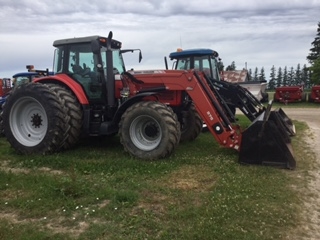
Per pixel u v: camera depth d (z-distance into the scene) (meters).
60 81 7.02
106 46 7.11
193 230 3.49
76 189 4.45
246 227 3.59
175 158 6.21
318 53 44.47
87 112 6.83
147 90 6.68
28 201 4.21
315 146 7.65
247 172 5.36
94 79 7.00
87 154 6.56
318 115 14.84
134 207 4.08
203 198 4.31
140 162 5.92
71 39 7.11
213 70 11.70
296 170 5.59
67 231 3.54
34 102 6.77
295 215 3.91
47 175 5.22
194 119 7.95
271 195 4.41
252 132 5.74
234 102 8.05
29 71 12.61
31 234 3.44
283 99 21.25
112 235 3.44
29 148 6.61
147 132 6.26
